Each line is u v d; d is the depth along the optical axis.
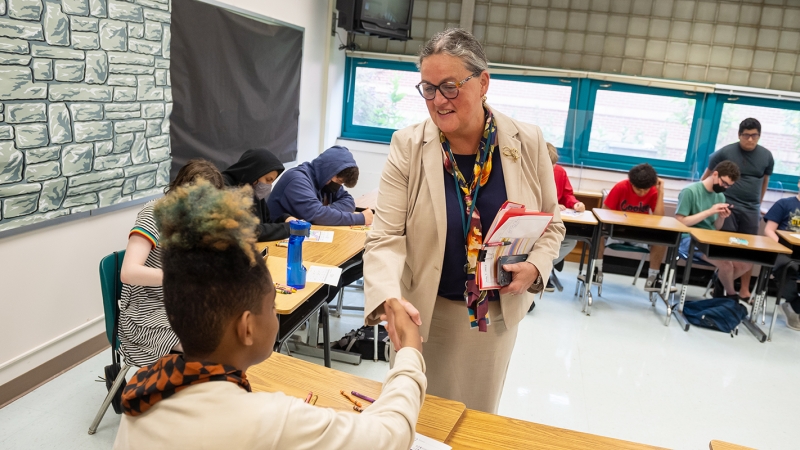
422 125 1.44
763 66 5.46
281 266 2.55
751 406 3.16
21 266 2.53
